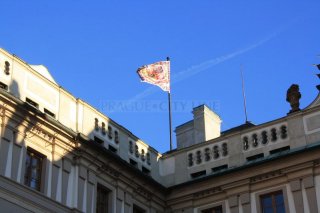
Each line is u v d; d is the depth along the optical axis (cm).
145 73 4238
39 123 2867
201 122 4334
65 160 2988
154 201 3553
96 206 3105
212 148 3647
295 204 3184
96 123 3278
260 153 3444
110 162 3234
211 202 3475
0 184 2575
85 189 3038
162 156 3806
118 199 3262
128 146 3506
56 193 2873
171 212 3591
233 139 3584
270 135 3450
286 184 3269
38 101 2953
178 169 3706
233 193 3403
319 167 3200
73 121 3122
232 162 3522
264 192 3319
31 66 3055
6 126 2717
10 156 2689
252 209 3312
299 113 3388
